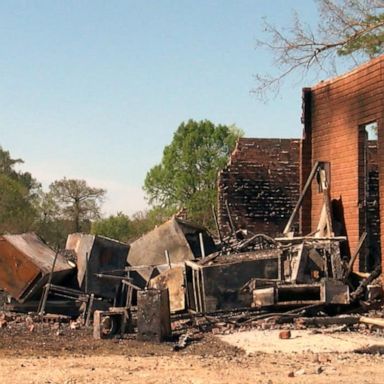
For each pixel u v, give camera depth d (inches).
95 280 852.6
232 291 777.6
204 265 784.3
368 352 576.7
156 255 999.0
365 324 700.7
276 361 531.2
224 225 1390.3
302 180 1021.2
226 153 2699.3
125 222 2647.6
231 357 553.6
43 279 808.3
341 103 947.3
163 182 2684.5
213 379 458.3
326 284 744.3
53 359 544.7
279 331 681.6
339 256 786.8
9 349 599.2
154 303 649.6
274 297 740.7
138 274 924.0
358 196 907.4
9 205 2539.4
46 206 2672.2
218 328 706.8
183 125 2721.5
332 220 945.5
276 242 864.3
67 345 625.0
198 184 2664.9
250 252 829.2
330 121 973.2
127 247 914.1
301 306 749.9
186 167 2679.6
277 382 449.4
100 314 670.5
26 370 492.4
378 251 1002.1
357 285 840.3
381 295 791.7
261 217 1396.4
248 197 1400.1
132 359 544.7
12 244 817.5
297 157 1414.9
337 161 955.3
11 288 816.9
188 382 449.7
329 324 710.5
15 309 828.6
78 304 829.8
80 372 484.7
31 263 808.9
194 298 808.3
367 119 887.7
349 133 927.0
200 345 621.3
